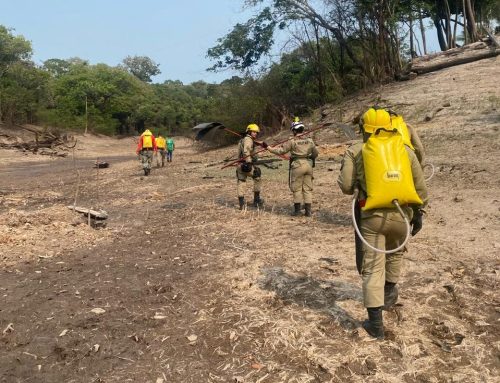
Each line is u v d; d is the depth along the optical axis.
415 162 3.85
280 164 14.74
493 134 14.62
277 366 3.65
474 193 8.98
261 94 33.03
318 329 4.15
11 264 6.34
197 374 3.62
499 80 21.02
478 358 3.65
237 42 32.56
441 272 5.30
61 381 3.61
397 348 3.79
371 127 3.86
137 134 89.56
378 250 3.63
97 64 96.19
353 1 29.17
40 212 8.83
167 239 7.49
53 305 4.96
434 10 31.72
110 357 3.91
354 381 3.43
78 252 6.91
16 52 62.62
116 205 11.07
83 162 32.16
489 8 34.81
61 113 70.69
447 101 19.70
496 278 5.08
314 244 6.65
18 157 36.81
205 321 4.44
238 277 5.48
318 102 32.41
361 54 32.31
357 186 3.91
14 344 4.18
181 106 101.81
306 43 32.59
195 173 16.03
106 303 4.97
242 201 9.30
